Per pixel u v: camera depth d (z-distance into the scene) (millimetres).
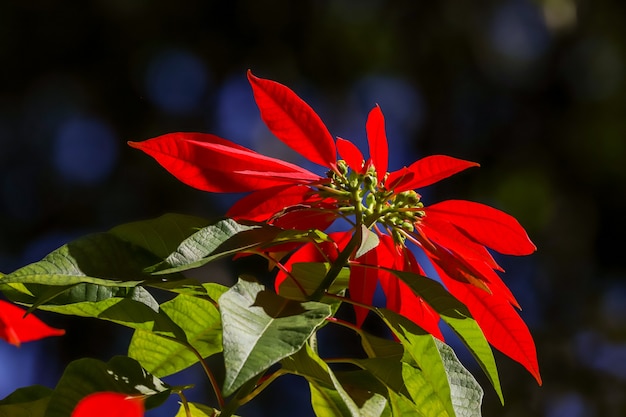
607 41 9055
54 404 1534
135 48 8367
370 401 1769
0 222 7906
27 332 1731
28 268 1545
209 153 1894
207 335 2094
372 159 2039
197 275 7012
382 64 8773
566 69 9000
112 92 8281
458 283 1998
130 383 1606
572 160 8797
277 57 8594
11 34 8109
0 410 1748
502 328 1964
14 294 1743
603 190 8734
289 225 1978
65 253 1612
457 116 8859
